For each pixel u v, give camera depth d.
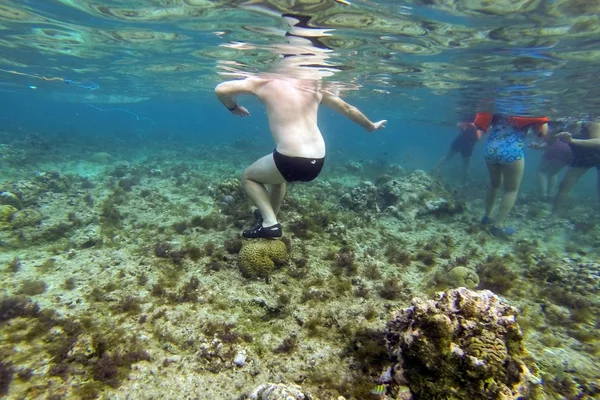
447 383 2.20
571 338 3.76
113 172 12.71
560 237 8.40
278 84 4.30
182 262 4.81
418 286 4.71
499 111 14.32
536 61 7.43
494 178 7.84
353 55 7.91
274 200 5.23
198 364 2.93
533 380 2.56
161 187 10.41
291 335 3.42
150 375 2.76
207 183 10.76
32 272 4.34
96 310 3.55
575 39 5.96
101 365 2.74
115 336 3.12
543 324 4.05
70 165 15.11
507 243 7.35
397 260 5.52
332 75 9.96
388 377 2.54
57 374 2.64
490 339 2.27
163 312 3.56
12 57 14.88
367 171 18.94
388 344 2.79
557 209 9.66
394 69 9.68
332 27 6.08
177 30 8.32
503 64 7.93
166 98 33.88
